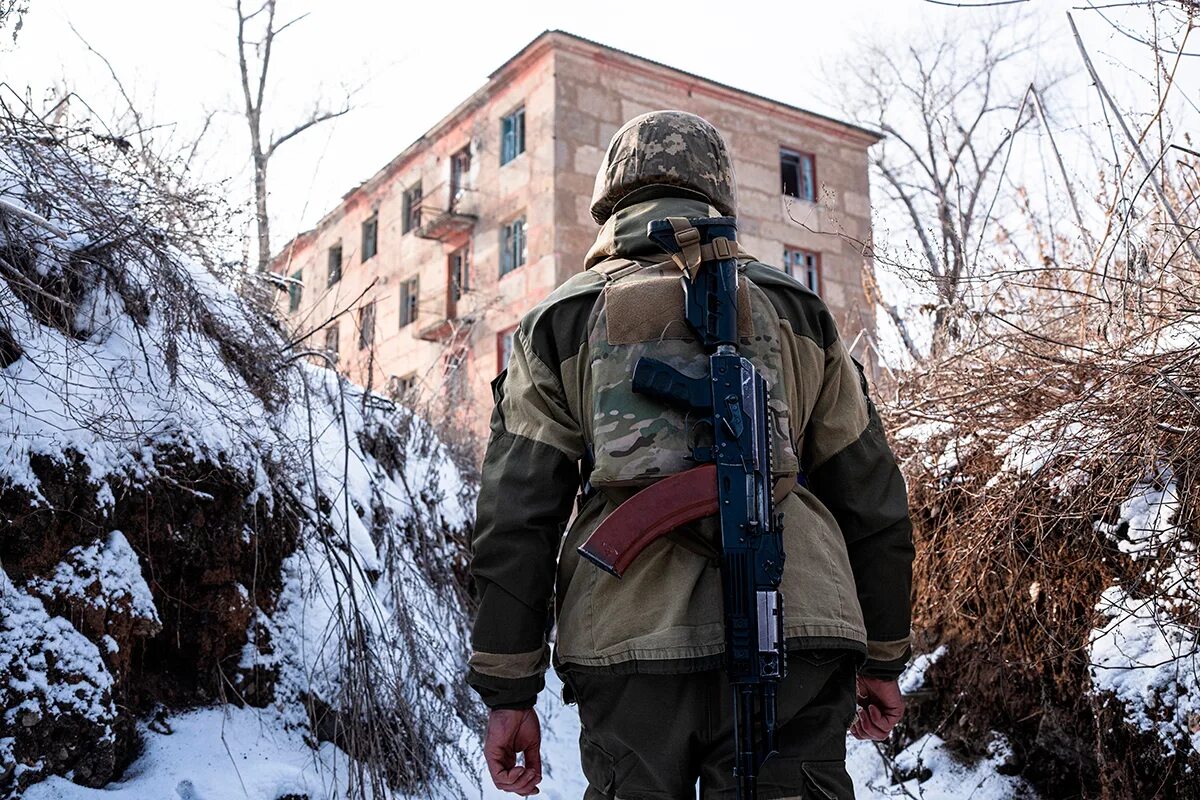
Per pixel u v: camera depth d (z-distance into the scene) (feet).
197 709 9.40
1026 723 10.23
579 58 59.11
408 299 69.21
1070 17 10.97
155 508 9.27
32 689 7.58
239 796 8.41
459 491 19.92
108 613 8.43
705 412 4.81
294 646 10.47
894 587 5.32
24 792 7.32
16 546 7.94
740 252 5.42
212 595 9.77
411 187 71.00
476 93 64.23
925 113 41.22
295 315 16.05
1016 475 10.29
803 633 4.65
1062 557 9.74
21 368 8.63
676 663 4.50
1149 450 8.98
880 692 5.53
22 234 9.29
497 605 4.86
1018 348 11.57
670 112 5.91
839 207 65.10
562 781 12.89
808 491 5.24
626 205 5.74
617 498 4.92
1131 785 8.28
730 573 4.56
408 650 10.86
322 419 14.12
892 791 10.87
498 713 4.98
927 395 12.57
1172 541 8.59
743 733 4.35
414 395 22.56
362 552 12.51
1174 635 8.37
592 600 4.84
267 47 38.58
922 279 11.43
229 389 10.57
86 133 11.64
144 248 10.46
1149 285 9.80
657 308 5.03
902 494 5.41
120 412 9.16
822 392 5.43
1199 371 8.87
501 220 60.95
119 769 8.32
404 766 9.62
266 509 10.63
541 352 5.19
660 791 4.61
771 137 63.98
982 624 10.84
